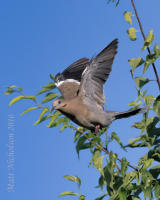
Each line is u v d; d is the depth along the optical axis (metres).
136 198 7.09
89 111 9.05
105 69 8.66
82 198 7.42
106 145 7.58
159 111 7.19
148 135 7.58
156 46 7.79
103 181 7.34
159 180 7.06
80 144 8.05
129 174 6.97
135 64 7.91
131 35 8.10
